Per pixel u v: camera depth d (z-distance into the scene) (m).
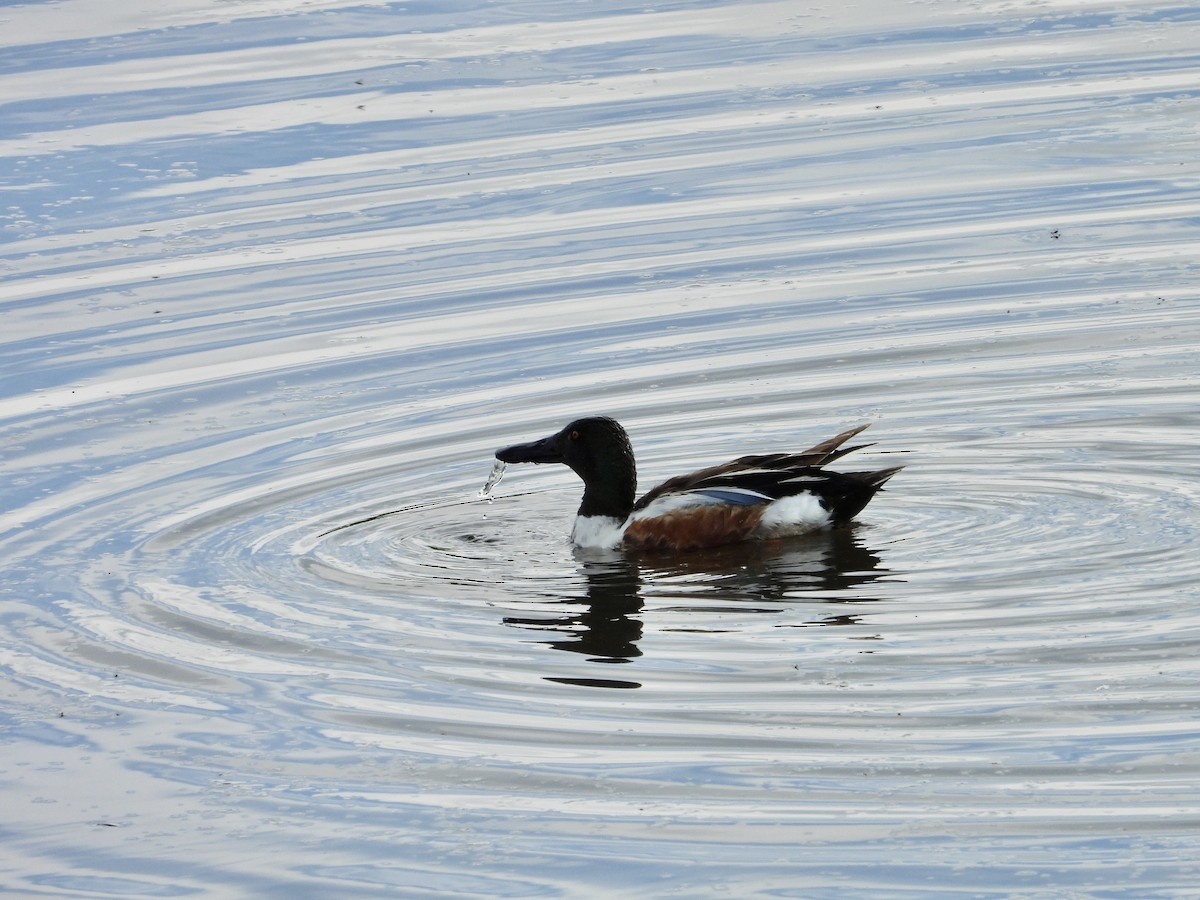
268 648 13.05
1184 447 15.95
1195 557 13.48
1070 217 22.69
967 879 9.49
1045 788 10.30
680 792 10.53
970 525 14.75
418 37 31.73
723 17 32.53
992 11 32.06
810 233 22.69
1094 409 17.03
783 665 12.16
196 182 25.58
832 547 14.65
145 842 10.43
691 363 19.09
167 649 13.11
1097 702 11.24
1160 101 26.62
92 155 26.58
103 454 17.52
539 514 16.03
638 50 30.58
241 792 10.91
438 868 9.91
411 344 20.06
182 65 30.38
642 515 15.02
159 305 21.52
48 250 23.45
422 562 14.84
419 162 25.83
